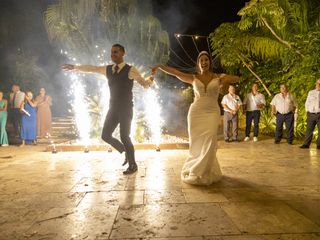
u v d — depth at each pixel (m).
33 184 4.68
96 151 8.12
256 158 6.81
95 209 3.51
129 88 4.96
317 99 8.07
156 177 5.03
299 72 10.19
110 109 4.98
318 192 4.12
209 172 4.54
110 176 5.14
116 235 2.81
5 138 9.67
